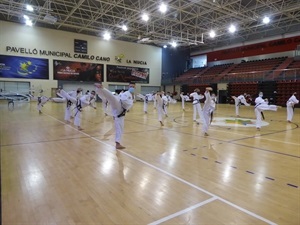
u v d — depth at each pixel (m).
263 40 25.48
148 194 2.99
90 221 2.36
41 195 2.94
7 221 2.34
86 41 25.81
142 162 4.34
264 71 22.77
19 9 18.36
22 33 22.38
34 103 21.17
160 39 26.33
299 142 6.15
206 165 4.19
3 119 10.18
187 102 28.19
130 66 29.03
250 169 3.99
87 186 3.23
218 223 2.34
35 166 4.06
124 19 20.05
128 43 28.73
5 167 3.99
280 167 4.10
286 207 2.67
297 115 13.67
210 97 7.15
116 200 2.82
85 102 8.13
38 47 23.19
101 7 18.31
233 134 7.31
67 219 2.39
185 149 5.34
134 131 7.74
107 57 27.31
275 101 21.78
